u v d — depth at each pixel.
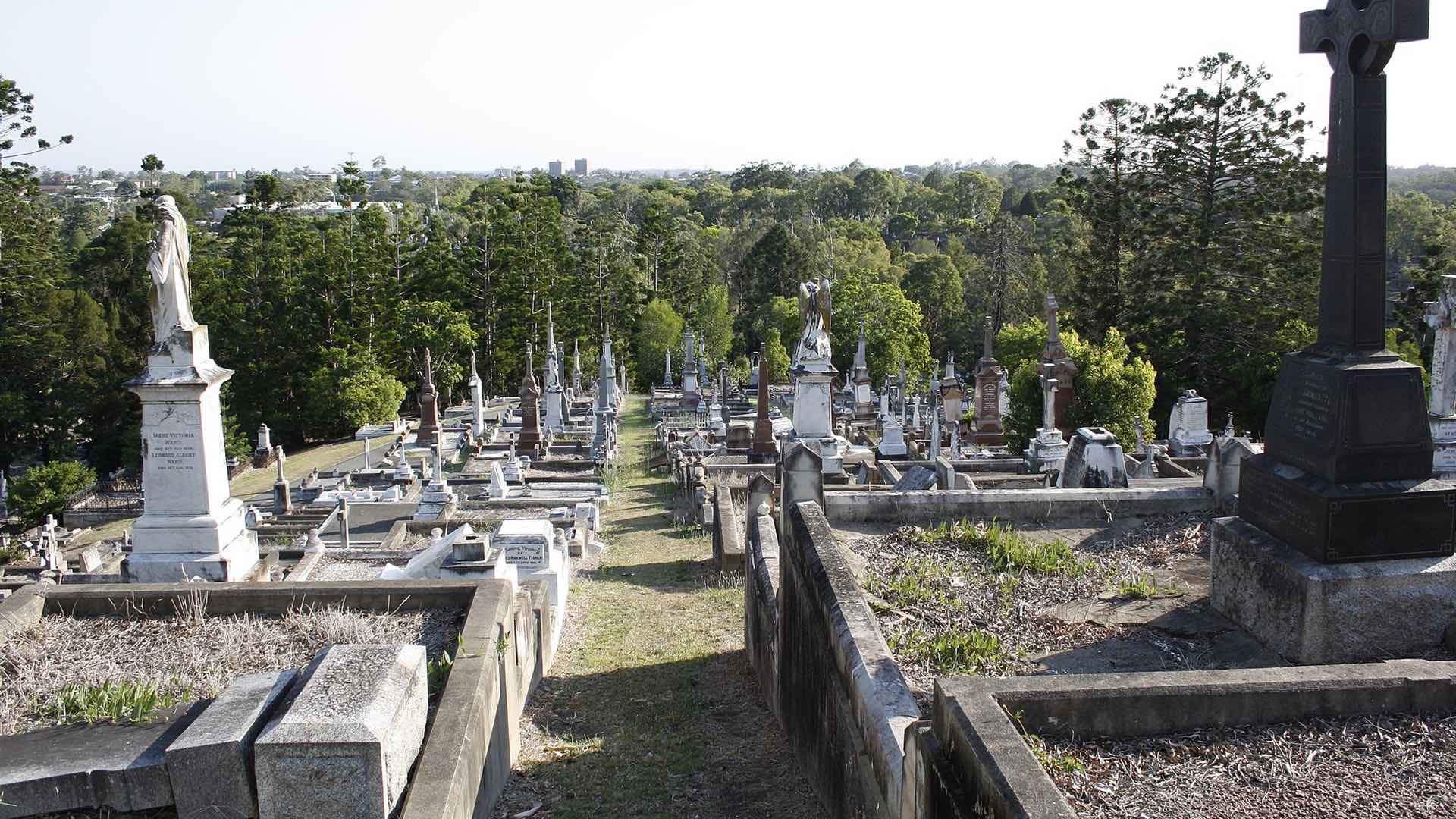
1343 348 7.01
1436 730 5.09
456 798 5.70
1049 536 9.65
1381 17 6.38
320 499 29.20
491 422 49.34
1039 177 179.00
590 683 10.09
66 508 39.12
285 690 6.07
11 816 5.42
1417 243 64.75
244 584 8.91
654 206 79.62
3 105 45.44
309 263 56.88
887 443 29.36
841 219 118.19
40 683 7.28
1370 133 6.80
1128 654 7.05
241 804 5.46
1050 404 23.70
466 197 146.25
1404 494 6.79
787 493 9.97
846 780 6.39
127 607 8.64
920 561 8.94
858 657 6.22
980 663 6.87
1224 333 41.75
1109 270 44.84
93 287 59.16
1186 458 23.89
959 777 4.65
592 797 7.45
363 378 52.06
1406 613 6.77
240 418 54.62
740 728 8.83
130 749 5.75
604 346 49.97
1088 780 4.70
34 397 51.19
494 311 64.19
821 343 23.84
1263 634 7.18
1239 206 41.53
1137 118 42.84
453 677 6.84
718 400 46.81
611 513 22.39
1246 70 40.72
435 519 20.03
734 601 13.26
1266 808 4.55
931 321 77.00
